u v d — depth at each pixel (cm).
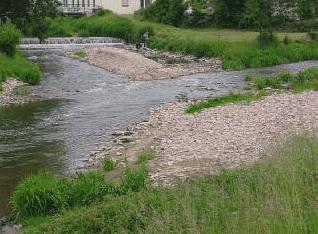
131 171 1752
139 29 7769
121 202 1388
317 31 6994
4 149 2377
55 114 3133
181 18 8656
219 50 5922
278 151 1556
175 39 6794
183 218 1133
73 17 9831
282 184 1209
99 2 10931
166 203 1265
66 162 2158
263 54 5625
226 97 3309
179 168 1902
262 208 1104
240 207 1162
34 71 4362
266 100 3162
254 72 4928
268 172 1317
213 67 5316
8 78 4200
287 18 7169
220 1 8169
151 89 4050
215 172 1728
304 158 1459
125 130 2678
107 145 2392
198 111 2995
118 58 5631
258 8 6600
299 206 1094
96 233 1291
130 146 2347
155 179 1756
